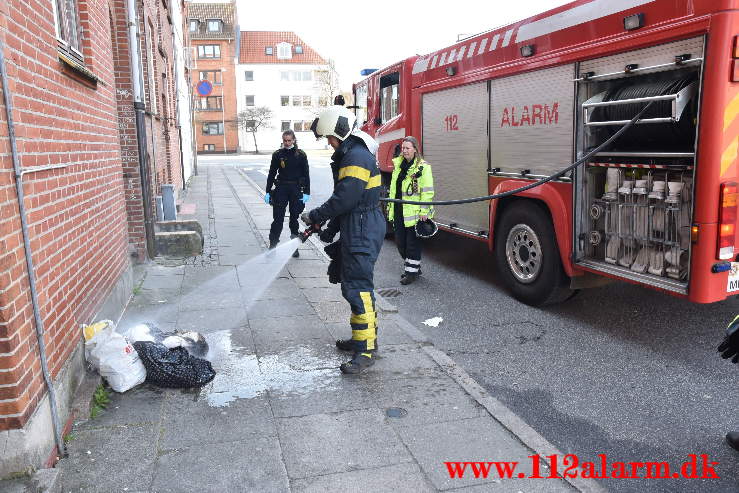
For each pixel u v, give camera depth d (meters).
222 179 24.53
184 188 19.59
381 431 3.48
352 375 4.30
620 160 5.17
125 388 3.95
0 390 2.76
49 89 3.62
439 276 7.70
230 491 2.88
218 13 69.88
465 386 4.11
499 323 5.78
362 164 4.33
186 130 24.22
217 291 6.62
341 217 4.49
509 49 6.28
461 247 9.58
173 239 8.59
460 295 6.80
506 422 3.57
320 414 3.69
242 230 10.95
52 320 3.41
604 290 6.88
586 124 5.27
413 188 6.98
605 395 4.17
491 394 4.20
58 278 3.60
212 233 10.61
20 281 2.92
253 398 3.91
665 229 4.79
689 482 3.12
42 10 3.56
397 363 4.54
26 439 2.81
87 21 5.02
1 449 2.78
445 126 7.79
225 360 4.58
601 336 5.36
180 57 22.55
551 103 5.73
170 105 16.02
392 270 8.11
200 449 3.27
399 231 7.31
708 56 4.15
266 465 3.11
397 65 9.12
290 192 8.60
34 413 2.94
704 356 4.84
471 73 7.03
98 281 4.79
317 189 19.97
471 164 7.21
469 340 5.31
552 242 5.93
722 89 4.14
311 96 71.12
